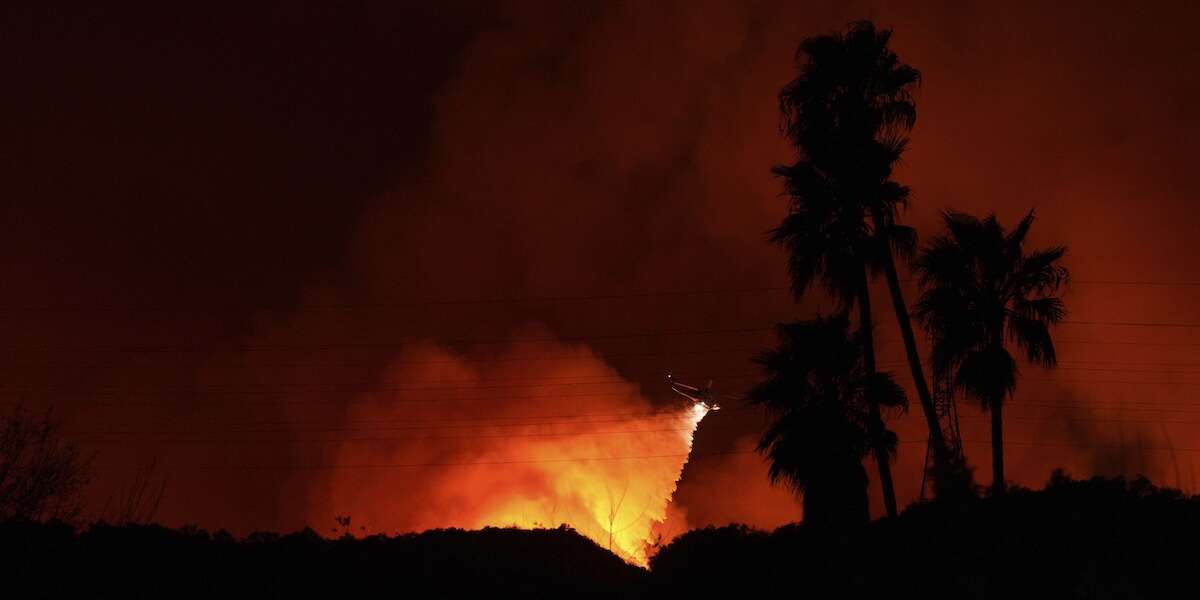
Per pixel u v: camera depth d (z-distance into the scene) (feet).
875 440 104.47
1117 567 86.58
